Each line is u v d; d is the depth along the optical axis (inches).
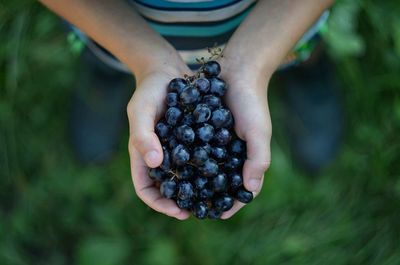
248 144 21.0
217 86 21.1
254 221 36.6
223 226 36.4
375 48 38.6
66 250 37.1
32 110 39.2
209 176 20.0
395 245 35.8
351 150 38.4
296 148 38.7
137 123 20.7
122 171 38.0
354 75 37.3
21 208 37.7
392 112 38.2
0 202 38.1
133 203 37.3
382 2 37.9
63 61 39.0
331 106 38.5
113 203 37.5
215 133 20.3
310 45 30.9
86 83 38.0
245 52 22.6
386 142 37.8
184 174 20.1
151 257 35.4
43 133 39.2
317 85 37.8
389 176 37.4
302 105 38.4
